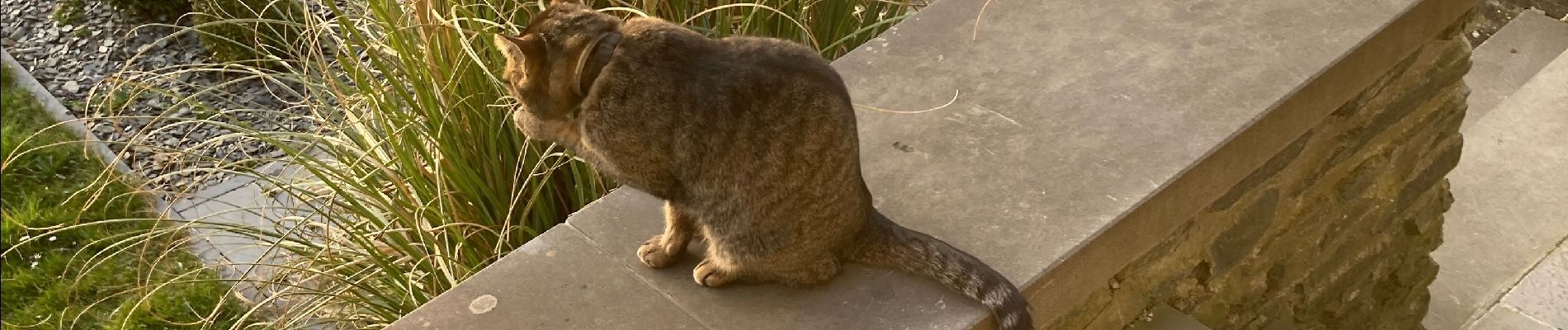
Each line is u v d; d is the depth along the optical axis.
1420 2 2.92
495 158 3.24
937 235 2.44
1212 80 2.78
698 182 2.10
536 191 3.18
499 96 3.22
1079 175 2.56
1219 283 3.03
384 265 3.31
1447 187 3.69
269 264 3.65
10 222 4.56
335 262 3.47
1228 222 2.90
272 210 4.29
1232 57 2.84
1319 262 3.34
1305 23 2.92
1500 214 4.20
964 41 3.01
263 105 5.11
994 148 2.65
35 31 5.89
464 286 2.40
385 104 3.28
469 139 3.31
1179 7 3.04
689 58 1.99
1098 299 2.66
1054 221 2.45
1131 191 2.51
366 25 3.51
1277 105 2.68
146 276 4.20
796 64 2.01
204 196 4.57
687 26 3.47
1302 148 2.95
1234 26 2.94
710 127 1.98
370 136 3.38
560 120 2.10
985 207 2.50
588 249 2.47
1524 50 5.00
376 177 3.49
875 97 2.84
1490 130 4.54
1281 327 3.34
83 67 5.64
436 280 3.35
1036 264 2.36
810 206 2.10
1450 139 3.51
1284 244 3.17
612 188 3.35
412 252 3.34
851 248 2.31
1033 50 2.95
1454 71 3.27
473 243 3.41
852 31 3.83
